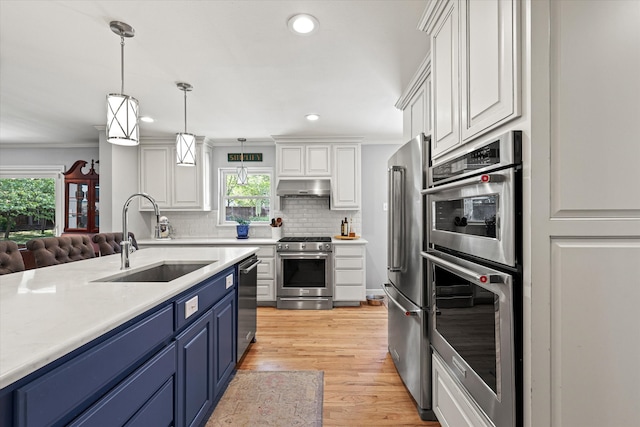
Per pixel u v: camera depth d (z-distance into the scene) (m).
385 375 2.39
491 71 1.11
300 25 1.83
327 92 2.86
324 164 4.44
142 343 1.15
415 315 1.90
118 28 1.83
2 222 4.98
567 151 0.94
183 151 2.57
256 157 4.90
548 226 0.94
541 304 0.94
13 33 1.89
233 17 1.75
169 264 2.28
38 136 4.48
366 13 1.73
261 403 2.03
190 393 1.55
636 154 0.94
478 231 1.20
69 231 4.79
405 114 2.92
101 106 3.22
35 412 0.74
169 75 2.49
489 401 1.13
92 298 1.21
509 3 1.00
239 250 2.88
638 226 0.94
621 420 0.95
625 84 0.94
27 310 1.06
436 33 1.65
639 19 0.94
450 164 1.45
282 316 3.82
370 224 4.79
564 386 0.94
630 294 0.95
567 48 0.94
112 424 0.99
